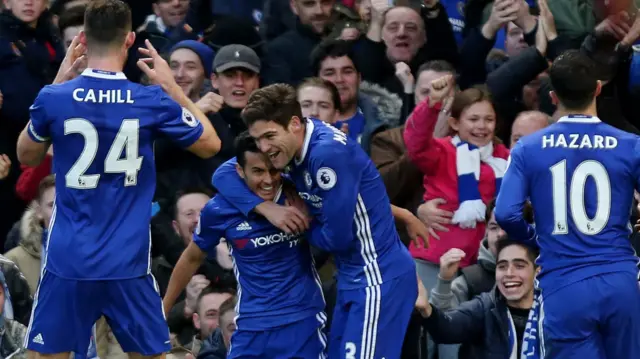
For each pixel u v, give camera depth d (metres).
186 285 31.11
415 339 29.58
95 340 30.98
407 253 27.28
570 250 27.08
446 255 30.41
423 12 38.59
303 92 34.03
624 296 26.84
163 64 27.14
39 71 38.25
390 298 26.83
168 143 35.84
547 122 34.44
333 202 26.17
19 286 32.00
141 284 26.42
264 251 27.88
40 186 33.06
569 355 27.16
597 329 27.14
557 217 27.17
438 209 33.34
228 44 38.69
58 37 39.00
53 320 26.28
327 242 26.62
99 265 25.98
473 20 40.31
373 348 26.80
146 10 40.78
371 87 36.97
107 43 26.25
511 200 27.25
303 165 26.38
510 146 36.12
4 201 37.56
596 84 27.55
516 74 36.81
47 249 26.36
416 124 33.22
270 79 38.66
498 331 29.73
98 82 26.12
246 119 26.02
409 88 37.00
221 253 33.12
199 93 37.50
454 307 30.50
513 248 29.72
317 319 28.22
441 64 36.44
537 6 39.62
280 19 40.00
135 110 26.14
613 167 27.17
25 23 38.31
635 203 32.19
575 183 27.16
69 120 25.92
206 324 32.34
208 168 35.88
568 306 26.95
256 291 28.11
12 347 30.19
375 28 38.06
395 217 28.56
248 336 28.14
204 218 28.11
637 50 36.41
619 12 36.34
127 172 26.14
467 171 33.72
